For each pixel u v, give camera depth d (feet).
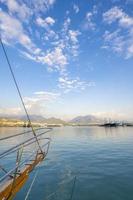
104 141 163.02
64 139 182.39
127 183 49.06
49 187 47.14
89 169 64.18
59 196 41.65
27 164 31.40
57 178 54.19
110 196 41.14
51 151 103.40
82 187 46.70
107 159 81.20
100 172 60.18
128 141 161.27
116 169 63.67
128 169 63.41
